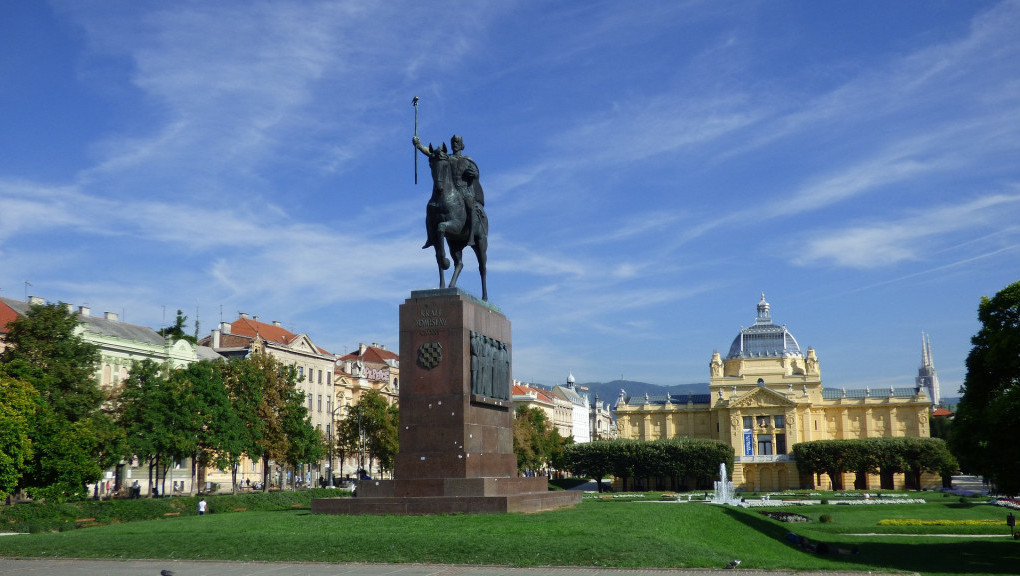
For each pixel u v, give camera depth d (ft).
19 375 219.61
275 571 98.99
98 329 334.85
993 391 144.56
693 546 112.16
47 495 209.67
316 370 463.83
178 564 106.73
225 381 295.07
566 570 98.12
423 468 132.57
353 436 375.66
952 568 121.19
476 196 149.59
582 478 542.16
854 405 615.57
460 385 132.67
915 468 500.33
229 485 386.73
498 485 134.72
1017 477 134.72
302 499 273.95
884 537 180.75
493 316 146.30
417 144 145.28
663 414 648.38
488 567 99.91
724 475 379.76
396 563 102.73
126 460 262.06
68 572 102.89
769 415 593.01
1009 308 142.31
